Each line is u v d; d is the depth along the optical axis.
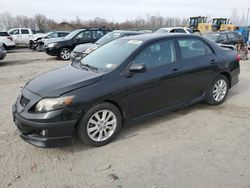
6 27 56.84
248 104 5.74
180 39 4.95
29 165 3.49
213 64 5.33
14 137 4.28
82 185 3.08
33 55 17.25
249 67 11.02
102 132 3.95
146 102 4.37
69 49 14.30
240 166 3.34
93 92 3.74
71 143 4.00
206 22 32.16
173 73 4.63
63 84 3.75
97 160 3.59
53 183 3.12
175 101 4.84
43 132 3.54
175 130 4.45
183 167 3.36
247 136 4.18
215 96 5.59
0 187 3.06
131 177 3.19
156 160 3.54
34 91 3.77
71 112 3.57
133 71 4.08
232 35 16.89
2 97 6.57
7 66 12.01
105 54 4.73
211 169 3.29
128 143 4.03
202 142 4.00
